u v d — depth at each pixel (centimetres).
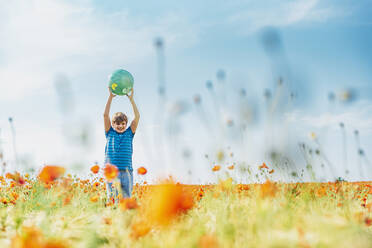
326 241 169
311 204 264
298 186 289
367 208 279
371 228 220
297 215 228
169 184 103
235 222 199
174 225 186
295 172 286
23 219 244
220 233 184
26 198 348
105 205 334
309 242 170
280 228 195
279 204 233
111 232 213
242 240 179
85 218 257
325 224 184
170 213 100
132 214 210
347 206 256
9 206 338
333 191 304
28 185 387
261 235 176
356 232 181
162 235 181
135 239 174
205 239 139
